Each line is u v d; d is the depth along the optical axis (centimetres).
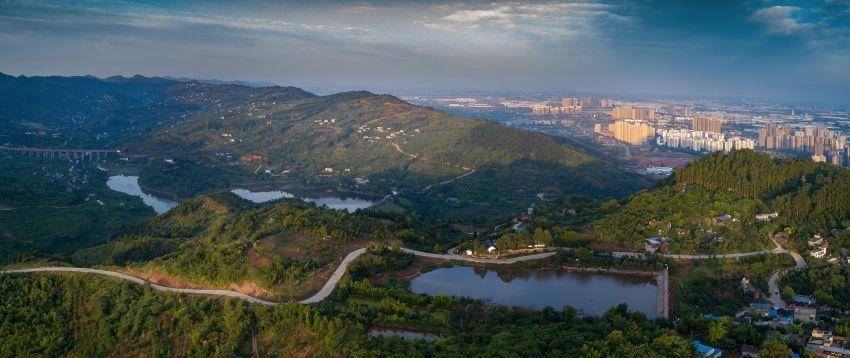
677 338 17250
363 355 18500
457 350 18312
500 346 18050
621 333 17762
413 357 18038
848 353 16938
